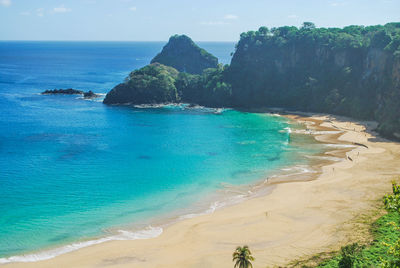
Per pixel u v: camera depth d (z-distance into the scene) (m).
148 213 77.19
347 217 72.00
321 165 105.12
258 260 58.53
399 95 135.88
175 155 115.75
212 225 71.75
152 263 59.34
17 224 71.94
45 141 129.00
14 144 124.69
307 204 79.50
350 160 108.50
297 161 109.25
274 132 144.62
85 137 136.00
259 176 97.81
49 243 65.38
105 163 107.50
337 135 138.00
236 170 102.50
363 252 56.09
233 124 160.12
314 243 63.19
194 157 113.69
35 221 73.19
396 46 156.88
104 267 58.31
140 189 89.50
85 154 115.50
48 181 93.31
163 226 71.81
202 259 60.22
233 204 81.44
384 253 54.81
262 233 68.06
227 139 134.88
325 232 66.75
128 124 159.38
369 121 160.25
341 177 94.62
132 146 125.00
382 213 72.00
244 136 139.12
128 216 75.81
